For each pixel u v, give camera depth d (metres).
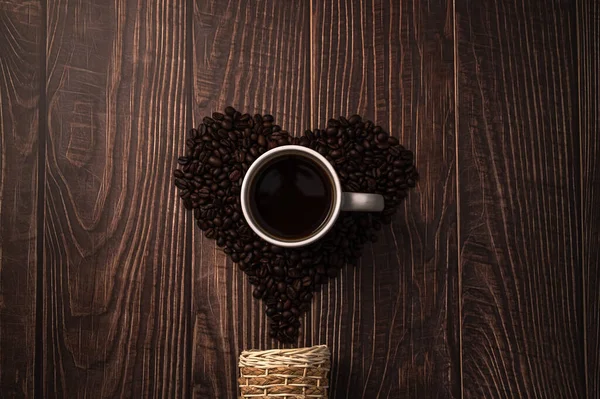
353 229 0.75
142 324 0.75
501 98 0.79
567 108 0.80
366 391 0.76
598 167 0.79
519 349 0.77
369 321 0.76
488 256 0.78
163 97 0.76
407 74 0.78
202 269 0.75
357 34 0.78
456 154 0.78
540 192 0.79
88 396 0.74
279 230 0.71
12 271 0.74
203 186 0.75
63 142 0.75
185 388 0.75
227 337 0.75
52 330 0.74
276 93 0.77
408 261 0.77
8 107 0.75
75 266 0.75
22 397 0.73
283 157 0.72
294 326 0.75
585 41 0.80
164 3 0.76
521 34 0.79
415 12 0.78
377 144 0.76
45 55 0.75
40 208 0.75
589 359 0.78
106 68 0.76
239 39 0.77
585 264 0.79
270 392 0.69
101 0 0.76
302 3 0.78
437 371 0.76
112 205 0.75
